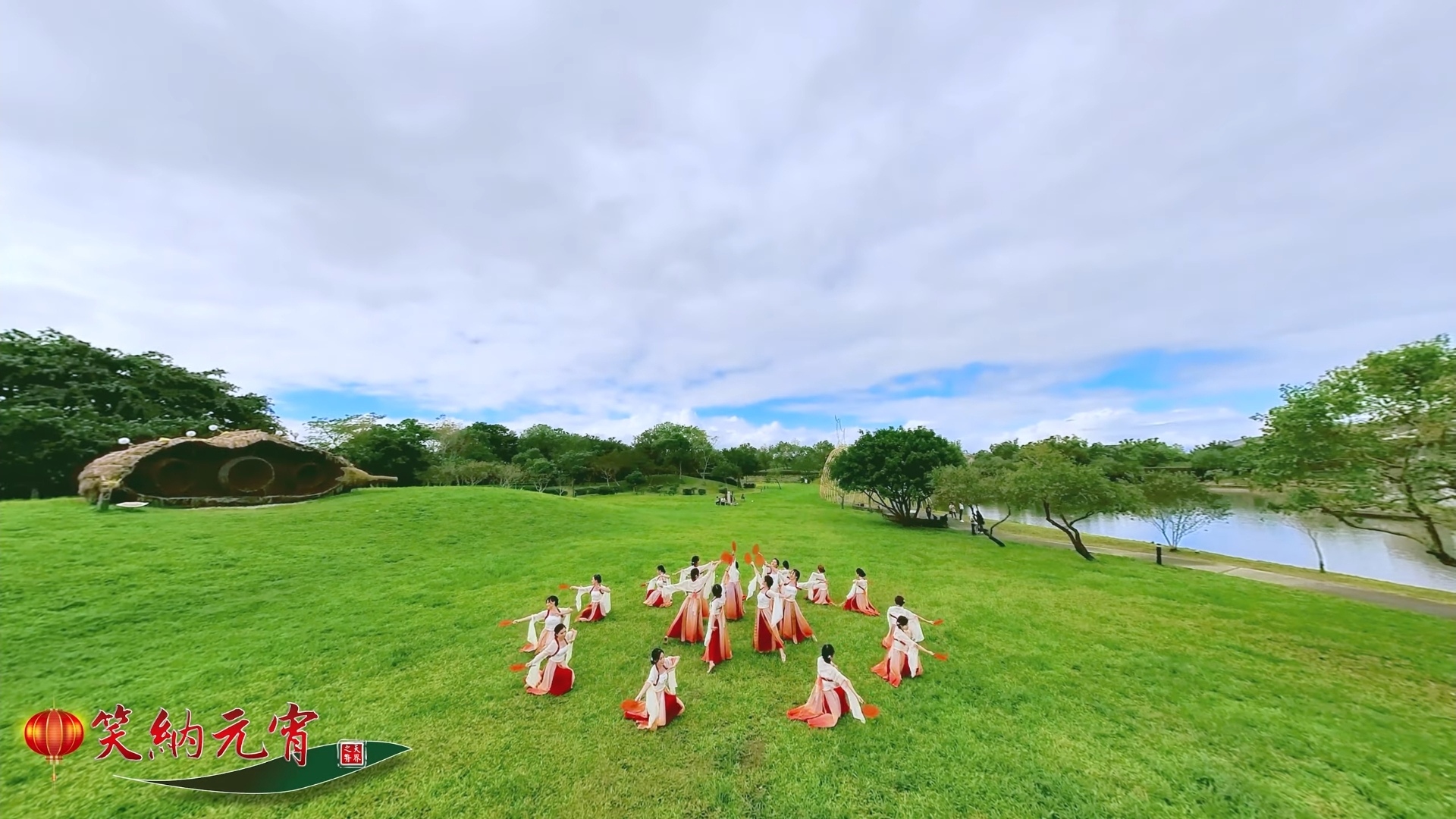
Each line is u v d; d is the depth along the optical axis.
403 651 10.55
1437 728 7.80
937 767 6.75
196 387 37.03
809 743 7.30
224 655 10.30
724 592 13.03
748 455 86.44
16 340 30.61
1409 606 14.30
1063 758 6.96
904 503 31.00
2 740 7.44
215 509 21.91
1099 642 11.22
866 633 11.77
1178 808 6.02
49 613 11.41
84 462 26.31
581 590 12.88
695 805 6.09
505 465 56.28
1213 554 23.02
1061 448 49.66
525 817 5.93
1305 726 7.79
